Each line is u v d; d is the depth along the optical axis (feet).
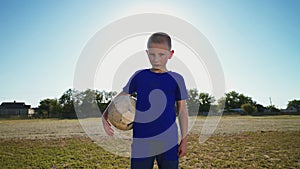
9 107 157.79
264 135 33.81
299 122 61.52
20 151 23.30
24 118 98.12
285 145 25.36
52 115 93.40
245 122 62.90
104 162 18.11
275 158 19.26
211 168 16.52
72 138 32.17
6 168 16.99
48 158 19.94
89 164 17.67
